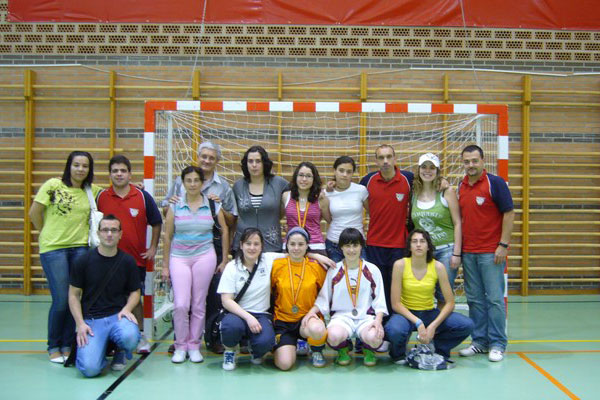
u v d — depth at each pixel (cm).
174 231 382
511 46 680
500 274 382
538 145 683
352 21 673
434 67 675
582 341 442
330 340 350
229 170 655
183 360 372
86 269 343
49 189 360
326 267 364
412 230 390
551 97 684
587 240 684
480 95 676
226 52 670
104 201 383
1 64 659
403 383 326
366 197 399
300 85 670
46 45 666
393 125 666
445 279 364
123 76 665
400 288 368
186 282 369
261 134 663
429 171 376
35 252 664
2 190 664
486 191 374
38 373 345
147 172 444
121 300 356
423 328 351
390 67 675
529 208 680
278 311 364
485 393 308
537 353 402
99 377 337
